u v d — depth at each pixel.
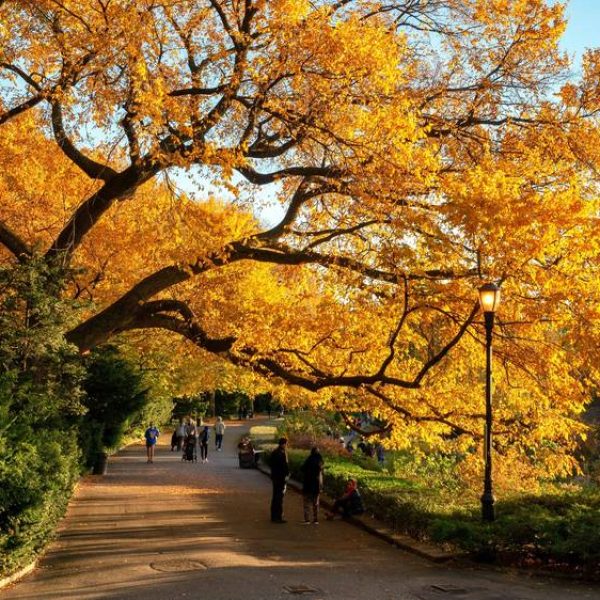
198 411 61.09
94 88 12.20
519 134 14.66
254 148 15.30
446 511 12.80
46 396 12.55
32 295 12.77
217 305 20.88
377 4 14.79
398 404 15.82
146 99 10.88
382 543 13.05
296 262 14.95
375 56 12.20
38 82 14.20
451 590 8.80
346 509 15.77
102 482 23.16
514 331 13.16
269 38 12.52
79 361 14.24
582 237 10.93
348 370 15.89
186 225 13.14
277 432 38.25
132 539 12.87
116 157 17.69
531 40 14.17
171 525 14.64
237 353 16.14
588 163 13.67
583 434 14.61
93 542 12.55
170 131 12.27
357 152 12.75
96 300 20.91
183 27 13.66
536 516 11.22
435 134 14.80
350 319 14.45
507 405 15.37
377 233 13.90
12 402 11.11
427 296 12.54
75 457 14.63
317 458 15.77
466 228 10.91
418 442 18.39
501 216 10.66
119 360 24.25
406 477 19.08
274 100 12.74
